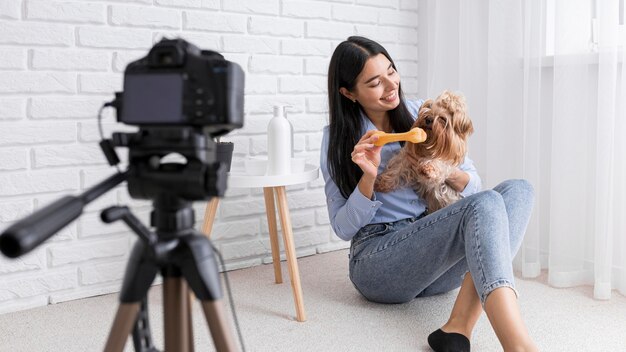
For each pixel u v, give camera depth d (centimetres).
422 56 282
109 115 206
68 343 164
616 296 198
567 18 204
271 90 240
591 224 211
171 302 83
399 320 176
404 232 164
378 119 180
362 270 176
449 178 173
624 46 191
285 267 240
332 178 178
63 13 194
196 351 156
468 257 140
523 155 221
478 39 242
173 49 75
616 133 198
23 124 191
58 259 200
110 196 208
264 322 177
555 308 186
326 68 256
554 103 209
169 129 78
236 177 170
